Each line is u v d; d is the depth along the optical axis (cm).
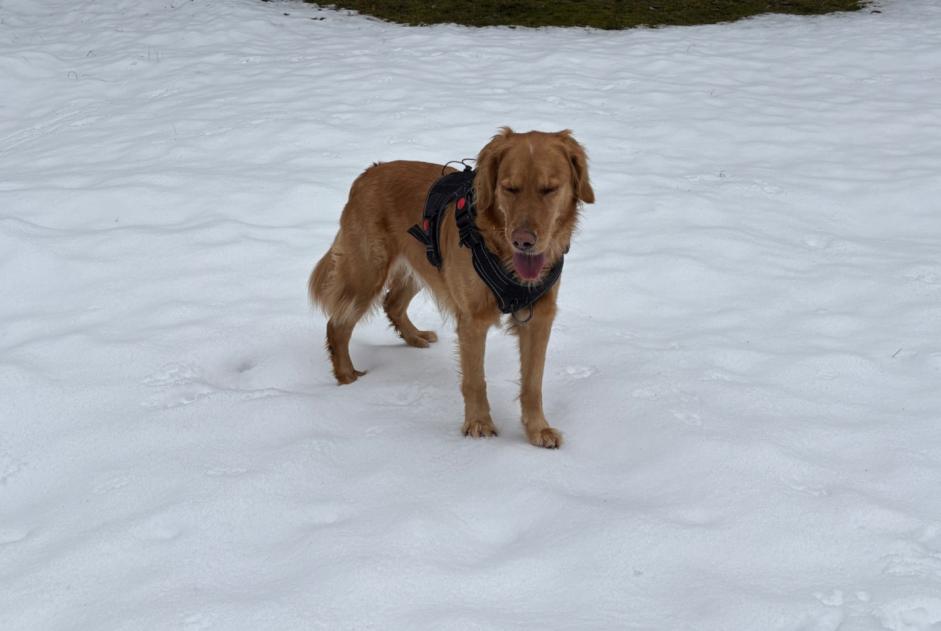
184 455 268
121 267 355
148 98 552
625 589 229
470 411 280
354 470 264
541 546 239
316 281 313
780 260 368
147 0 768
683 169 442
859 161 447
